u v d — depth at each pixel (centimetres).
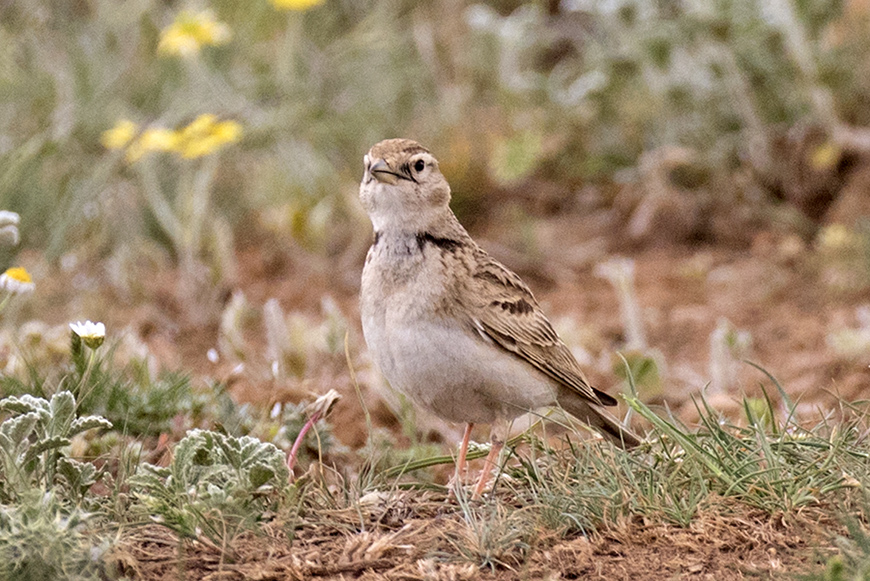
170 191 1616
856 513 669
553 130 1772
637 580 625
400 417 990
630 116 1716
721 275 1511
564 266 1582
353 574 639
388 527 703
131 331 1172
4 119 1603
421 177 797
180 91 1688
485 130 1775
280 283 1534
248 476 695
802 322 1352
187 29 1496
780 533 661
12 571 594
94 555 616
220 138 1352
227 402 884
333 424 1009
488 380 792
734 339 1176
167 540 670
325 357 1168
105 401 875
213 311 1407
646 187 1684
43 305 1367
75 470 700
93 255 1523
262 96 1723
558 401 860
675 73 1677
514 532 665
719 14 1597
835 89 1644
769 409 804
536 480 750
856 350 1198
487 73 1864
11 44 1675
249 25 1794
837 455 726
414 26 1920
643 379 1091
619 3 1669
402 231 796
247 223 1669
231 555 653
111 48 1750
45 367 973
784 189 1630
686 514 675
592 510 690
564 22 2041
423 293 781
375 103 1792
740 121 1688
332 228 1672
